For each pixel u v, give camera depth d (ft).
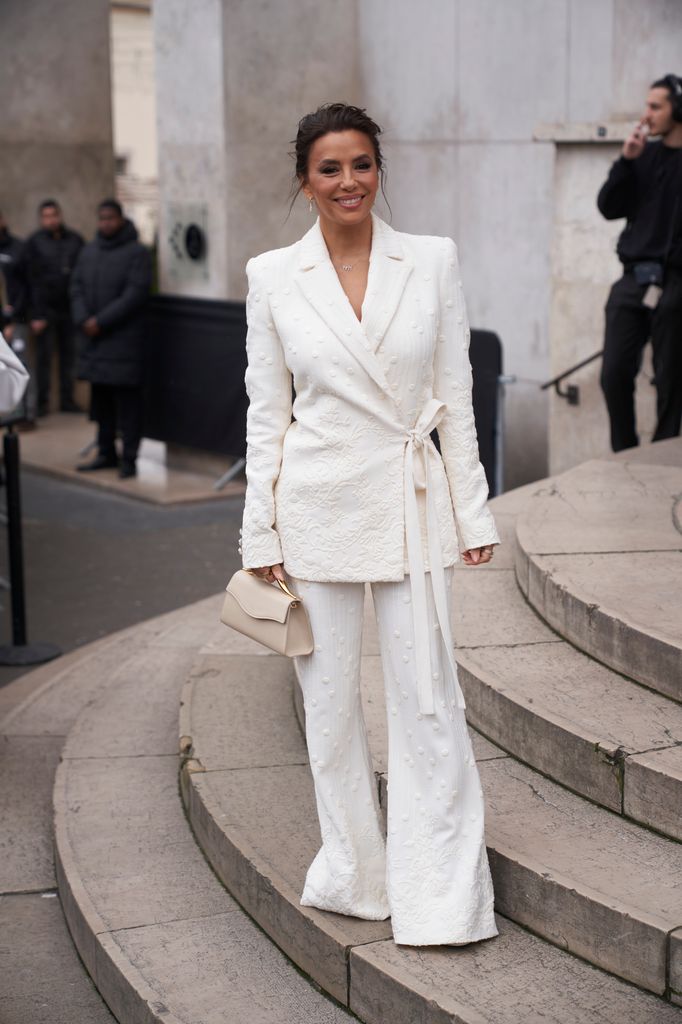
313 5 31.65
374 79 32.32
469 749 9.71
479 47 29.55
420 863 9.68
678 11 24.68
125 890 11.85
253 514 9.59
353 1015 9.84
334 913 10.24
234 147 31.17
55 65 41.57
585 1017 8.81
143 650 18.52
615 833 10.28
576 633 13.06
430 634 9.40
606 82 26.55
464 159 30.48
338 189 8.99
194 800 12.74
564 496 17.39
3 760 15.53
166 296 32.53
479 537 9.49
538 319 29.37
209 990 10.25
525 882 9.82
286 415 9.64
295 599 9.47
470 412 9.55
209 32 30.89
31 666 19.71
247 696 15.17
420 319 9.22
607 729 10.96
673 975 8.88
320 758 9.85
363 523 9.37
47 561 25.84
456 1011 8.88
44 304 40.32
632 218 22.62
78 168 42.63
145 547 26.78
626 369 23.12
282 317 9.31
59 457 35.19
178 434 32.86
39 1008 11.02
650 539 15.19
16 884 12.98
